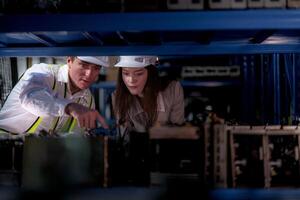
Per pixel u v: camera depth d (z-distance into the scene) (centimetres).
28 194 169
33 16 165
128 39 215
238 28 161
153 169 174
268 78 343
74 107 196
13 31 165
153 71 265
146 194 166
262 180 172
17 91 256
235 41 226
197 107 498
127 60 246
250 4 167
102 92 494
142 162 180
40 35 206
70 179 167
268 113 342
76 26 164
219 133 167
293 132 172
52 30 165
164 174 170
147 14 162
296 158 175
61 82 256
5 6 172
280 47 224
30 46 228
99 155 167
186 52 211
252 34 205
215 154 166
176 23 161
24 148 170
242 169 175
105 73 502
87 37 210
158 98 275
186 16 161
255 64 432
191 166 172
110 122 462
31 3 172
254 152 175
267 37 205
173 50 210
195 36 208
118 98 271
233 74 480
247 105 453
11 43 228
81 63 238
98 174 167
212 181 166
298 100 274
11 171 175
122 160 181
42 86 225
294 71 275
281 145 179
